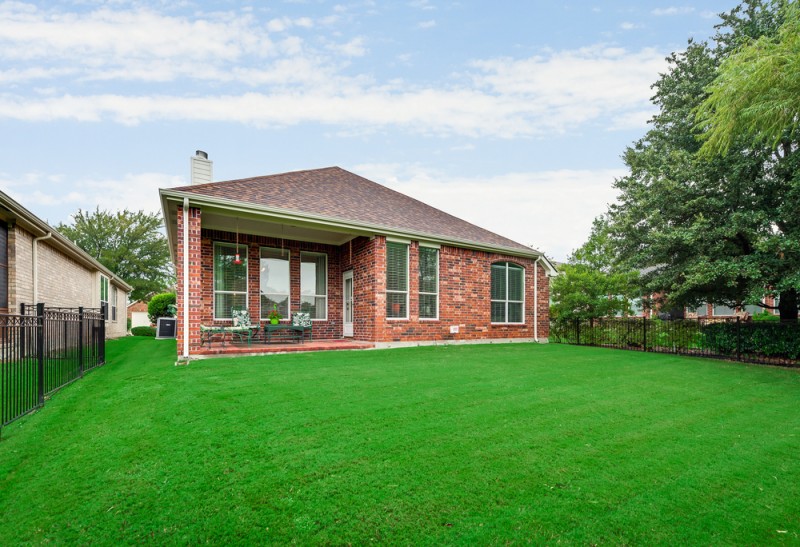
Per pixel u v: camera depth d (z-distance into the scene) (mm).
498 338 13711
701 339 12273
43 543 2582
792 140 9867
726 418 5277
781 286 9625
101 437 4227
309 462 3592
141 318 35500
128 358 10203
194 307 8641
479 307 13297
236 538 2596
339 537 2611
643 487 3340
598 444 4211
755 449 4227
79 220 37781
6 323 5828
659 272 13016
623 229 13031
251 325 10688
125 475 3391
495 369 7930
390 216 12273
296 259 12133
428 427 4523
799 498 3252
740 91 7031
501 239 14820
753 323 11344
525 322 14547
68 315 7418
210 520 2768
